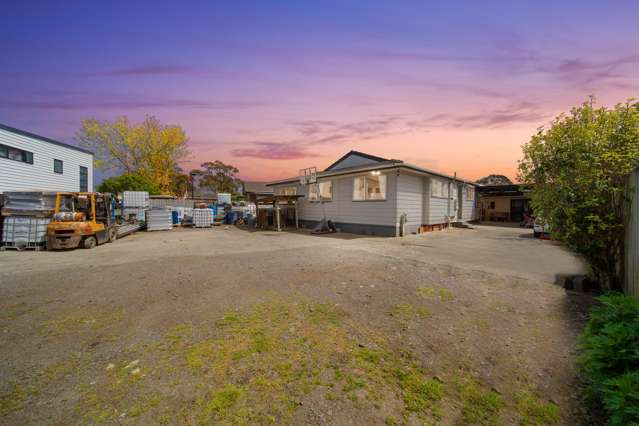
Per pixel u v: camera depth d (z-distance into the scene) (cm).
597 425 180
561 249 859
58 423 184
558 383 225
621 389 162
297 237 1240
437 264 642
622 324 210
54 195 995
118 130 2925
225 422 184
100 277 554
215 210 2333
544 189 469
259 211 1791
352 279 522
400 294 439
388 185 1223
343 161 1709
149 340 300
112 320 353
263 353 271
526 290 457
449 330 319
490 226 1833
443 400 207
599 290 449
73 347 287
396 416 191
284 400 206
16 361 261
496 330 318
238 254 803
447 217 1612
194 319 353
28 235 934
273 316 359
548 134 461
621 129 400
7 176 1210
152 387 222
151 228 1641
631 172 371
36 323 345
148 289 475
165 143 3098
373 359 261
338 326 330
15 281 529
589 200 413
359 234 1334
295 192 1812
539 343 288
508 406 201
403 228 1236
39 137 1381
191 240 1177
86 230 949
